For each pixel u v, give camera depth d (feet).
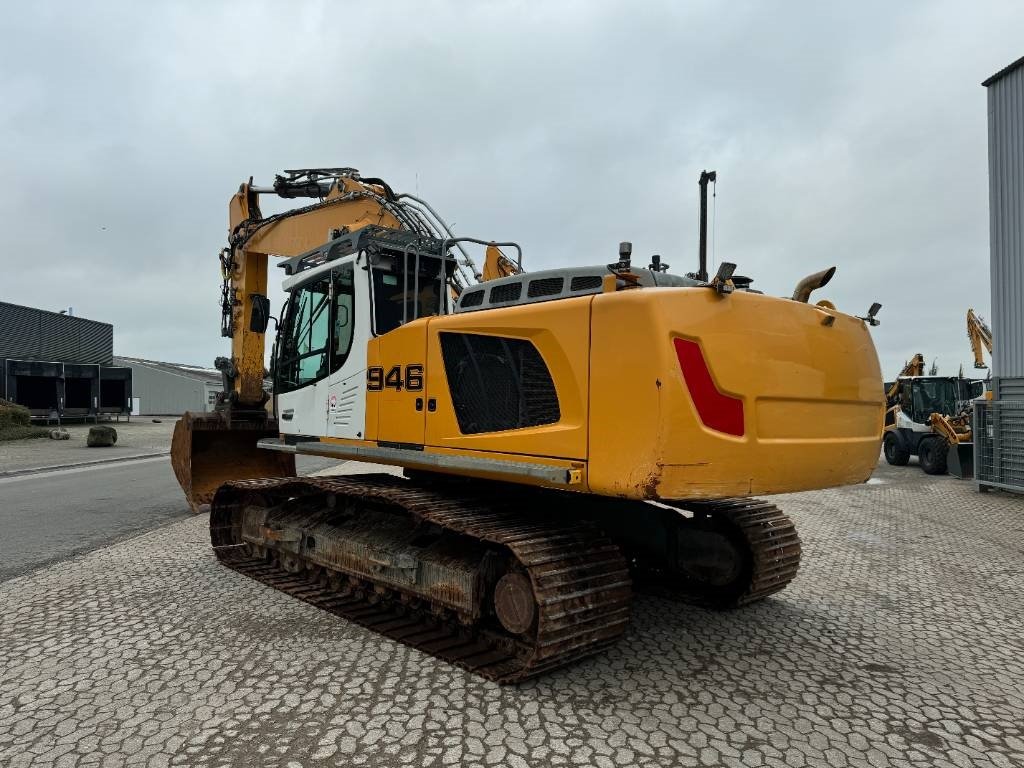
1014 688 11.65
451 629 13.82
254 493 20.11
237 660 12.47
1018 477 36.50
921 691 11.46
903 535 25.61
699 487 10.05
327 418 16.97
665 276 13.85
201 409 157.89
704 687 11.48
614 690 11.29
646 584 17.11
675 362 9.87
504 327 12.13
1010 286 37.27
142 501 32.86
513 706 10.62
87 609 15.53
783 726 10.11
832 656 13.04
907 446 53.21
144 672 11.87
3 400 86.94
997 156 38.06
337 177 25.03
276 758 9.00
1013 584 18.51
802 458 11.46
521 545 11.36
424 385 13.78
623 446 10.11
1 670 11.95
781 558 15.34
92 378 108.99
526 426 11.77
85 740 9.48
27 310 109.91
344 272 16.57
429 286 17.01
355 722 10.03
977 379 54.24
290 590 16.79
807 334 11.84
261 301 20.36
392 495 14.26
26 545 22.53
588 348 10.73
